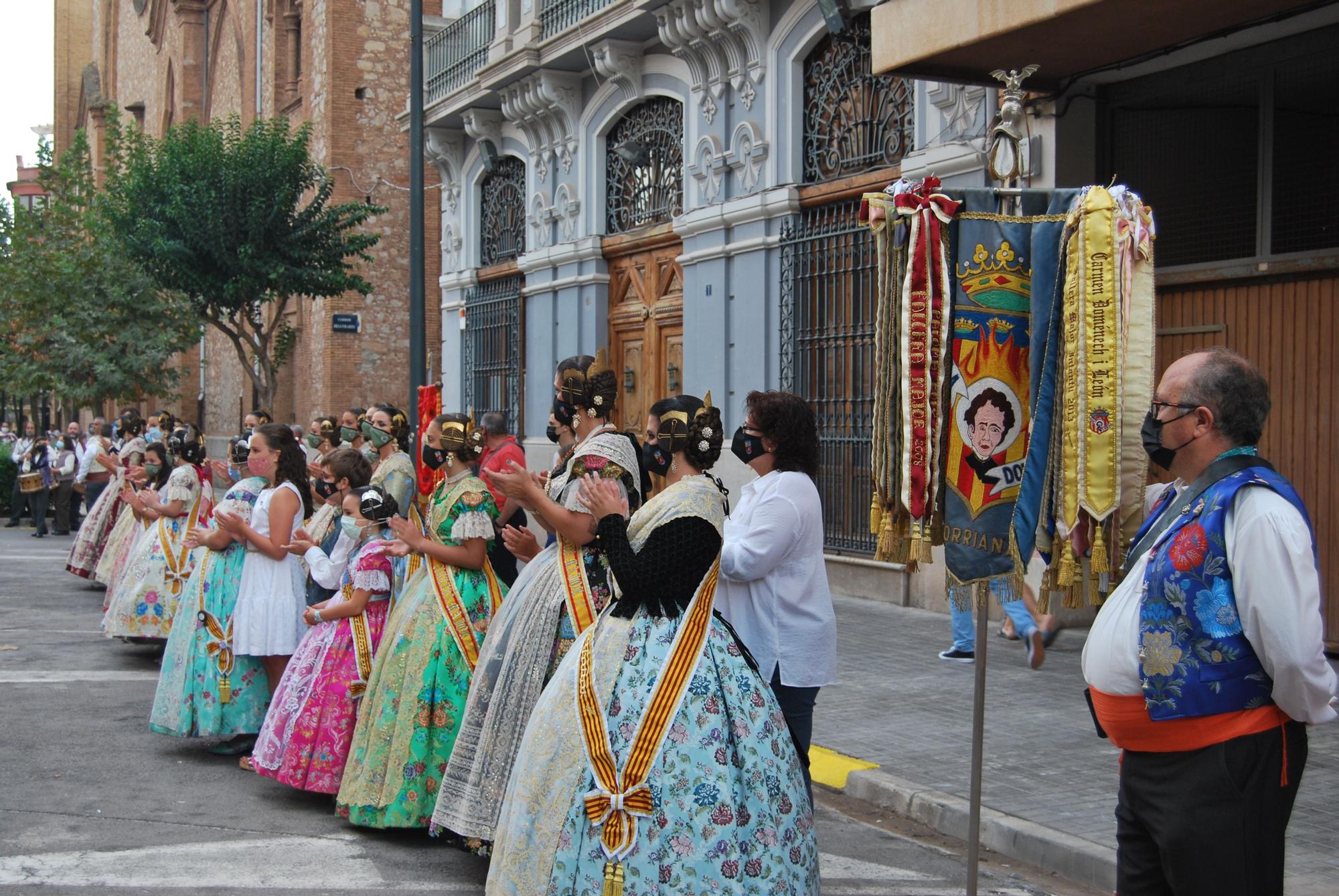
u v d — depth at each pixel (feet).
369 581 18.37
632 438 15.35
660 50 46.24
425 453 23.68
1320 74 26.66
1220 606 9.81
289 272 63.62
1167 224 30.01
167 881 15.39
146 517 30.58
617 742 12.00
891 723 22.68
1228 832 9.77
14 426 133.39
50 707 25.09
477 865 16.24
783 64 39.68
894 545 14.03
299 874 15.74
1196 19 26.07
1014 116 14.12
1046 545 13.35
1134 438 12.84
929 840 17.79
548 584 15.28
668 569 12.40
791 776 12.50
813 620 15.15
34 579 45.47
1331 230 26.66
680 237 45.57
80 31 172.14
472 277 61.46
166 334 81.82
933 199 13.70
